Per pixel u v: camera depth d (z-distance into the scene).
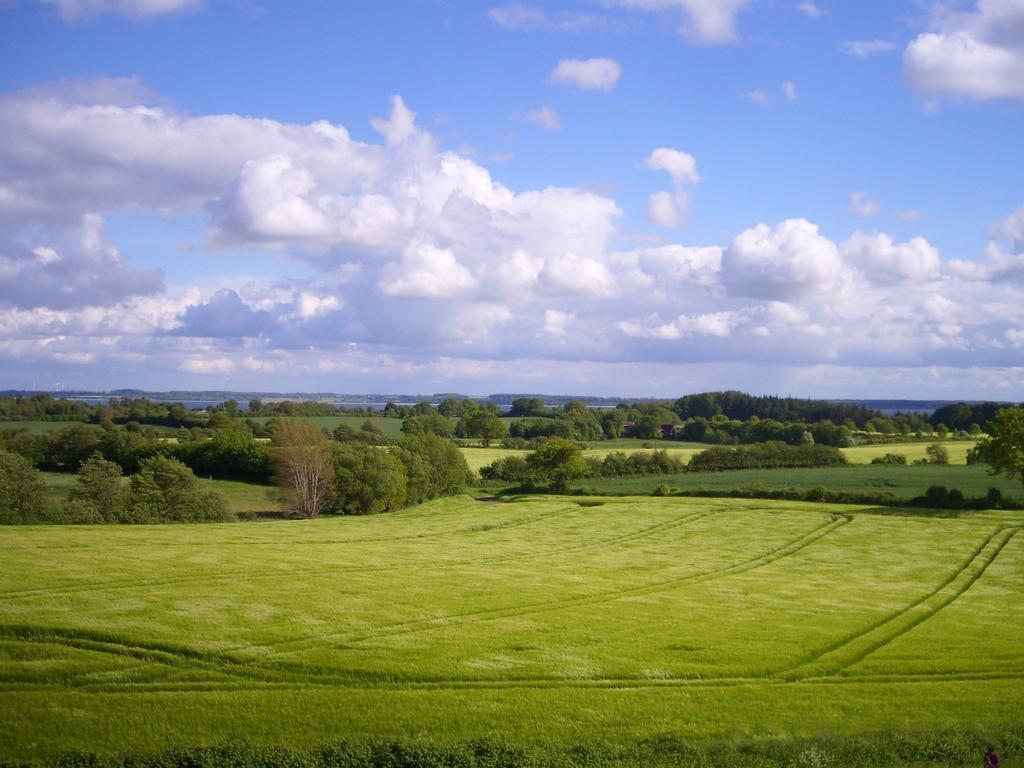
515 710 26.03
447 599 42.56
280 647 31.78
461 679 29.28
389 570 51.94
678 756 22.55
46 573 43.16
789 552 65.88
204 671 28.83
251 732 23.59
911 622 40.53
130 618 34.28
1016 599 47.22
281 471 97.25
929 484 103.38
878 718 26.27
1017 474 86.06
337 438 157.38
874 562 60.91
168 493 80.81
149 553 52.25
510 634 35.50
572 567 57.09
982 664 32.50
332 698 26.53
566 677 29.81
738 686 29.47
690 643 34.81
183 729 23.53
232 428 129.88
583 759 22.14
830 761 22.50
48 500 74.62
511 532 76.94
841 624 39.47
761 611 42.59
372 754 21.72
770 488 100.44
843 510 86.75
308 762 21.22
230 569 47.88
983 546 66.69
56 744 22.06
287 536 68.06
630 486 114.62
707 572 56.38
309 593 42.09
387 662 30.34
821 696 28.42
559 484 115.62
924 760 22.92
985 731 24.66
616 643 34.47
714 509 90.31
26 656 29.09
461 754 21.72
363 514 100.06
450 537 72.75
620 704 26.98
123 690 26.88
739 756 22.62
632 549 67.31
